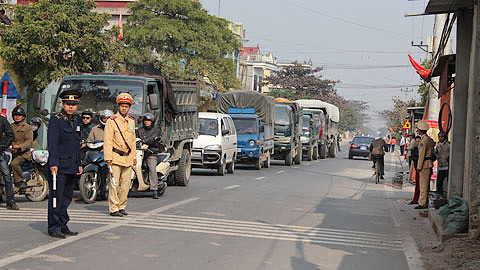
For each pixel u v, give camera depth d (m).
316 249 8.78
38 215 10.53
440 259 8.51
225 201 14.03
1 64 25.59
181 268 7.05
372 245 9.48
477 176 9.49
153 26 40.88
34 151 12.22
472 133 9.50
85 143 12.62
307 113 41.16
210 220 10.90
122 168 10.77
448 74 14.14
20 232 8.80
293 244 9.06
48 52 25.92
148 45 40.88
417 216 13.77
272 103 30.97
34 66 26.64
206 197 14.70
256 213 12.27
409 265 8.06
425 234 11.03
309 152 39.97
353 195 18.09
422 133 15.11
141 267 6.98
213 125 22.92
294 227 10.76
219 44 42.78
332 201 15.81
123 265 7.02
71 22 26.89
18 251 7.46
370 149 24.36
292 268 7.41
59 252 7.52
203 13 42.19
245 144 27.41
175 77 41.44
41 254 7.35
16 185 12.05
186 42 42.03
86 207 11.80
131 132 10.80
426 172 14.98
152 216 10.95
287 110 33.12
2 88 16.91
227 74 43.00
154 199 13.73
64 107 8.71
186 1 41.41
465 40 12.42
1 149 10.91
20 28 25.75
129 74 15.34
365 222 12.13
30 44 26.02
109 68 28.84
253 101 29.02
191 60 41.31
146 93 14.29
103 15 28.30
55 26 26.20
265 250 8.45
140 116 13.92
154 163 13.73
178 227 9.91
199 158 22.28
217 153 22.31
